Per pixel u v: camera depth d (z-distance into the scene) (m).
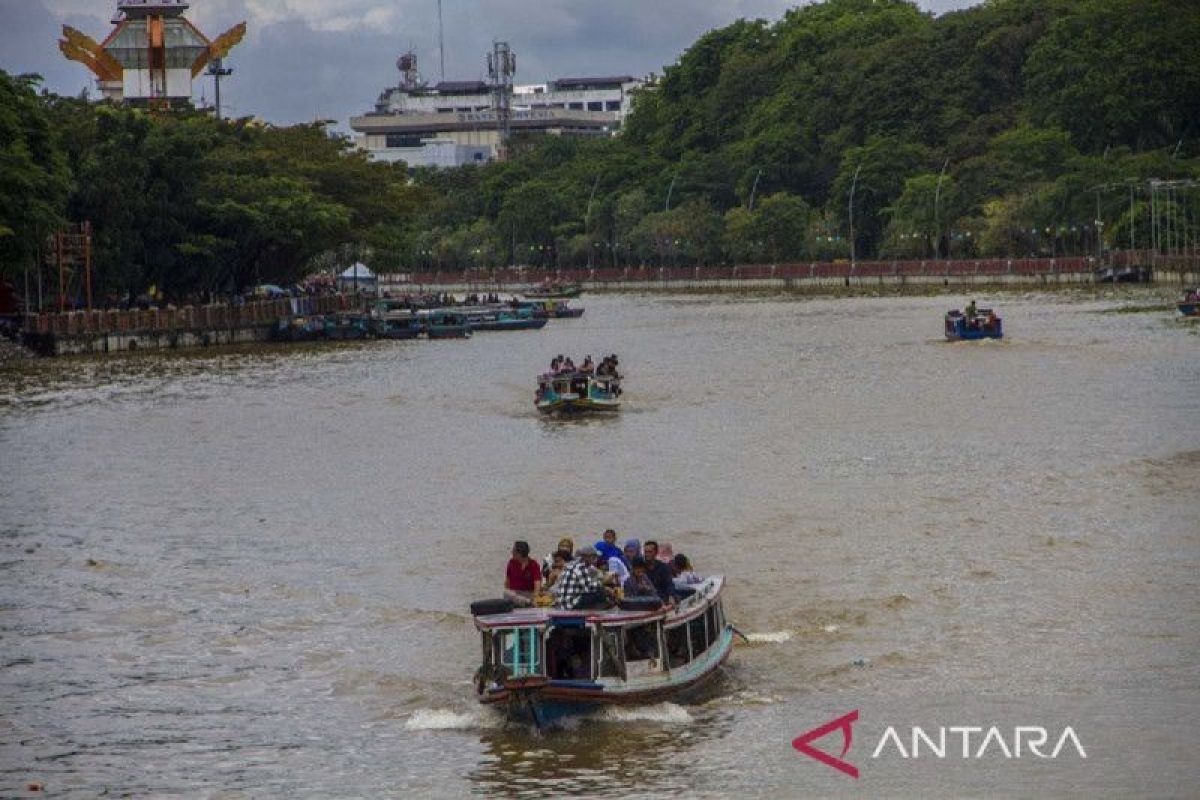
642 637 56.94
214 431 128.88
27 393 159.38
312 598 72.69
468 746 54.75
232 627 68.31
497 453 114.06
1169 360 161.00
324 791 51.25
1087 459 102.19
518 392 156.25
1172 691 57.41
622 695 55.88
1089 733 54.00
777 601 69.50
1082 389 140.00
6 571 78.94
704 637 59.72
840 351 189.50
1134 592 69.31
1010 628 64.88
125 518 92.25
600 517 88.50
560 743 54.81
